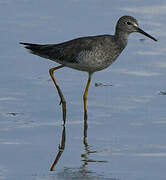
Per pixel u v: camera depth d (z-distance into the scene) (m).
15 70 17.28
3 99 15.25
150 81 16.70
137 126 13.75
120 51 15.23
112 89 16.17
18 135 13.09
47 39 19.44
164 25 21.09
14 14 22.00
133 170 11.20
